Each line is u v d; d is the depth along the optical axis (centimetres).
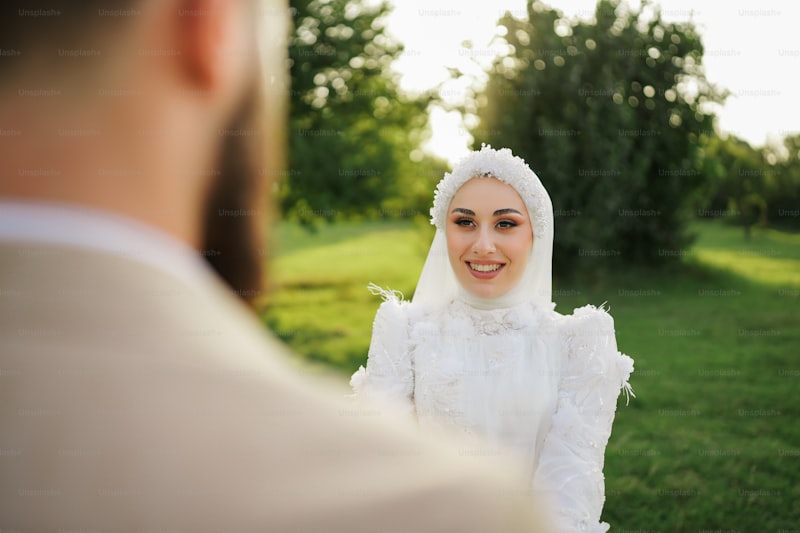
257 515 32
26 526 31
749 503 509
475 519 33
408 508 32
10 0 30
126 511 31
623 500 517
